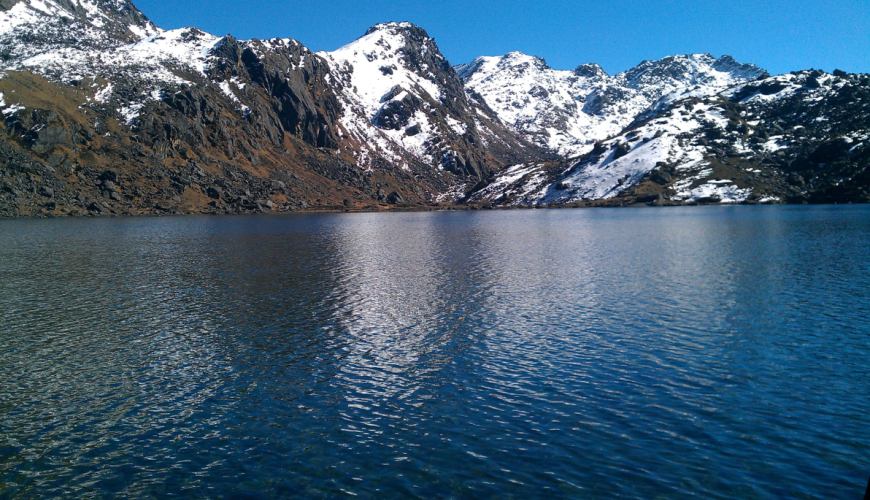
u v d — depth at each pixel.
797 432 21.50
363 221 173.88
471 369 29.23
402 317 40.41
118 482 19.02
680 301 44.00
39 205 175.88
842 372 27.64
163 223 153.88
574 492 17.72
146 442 21.83
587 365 29.45
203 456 20.66
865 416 22.72
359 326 38.00
